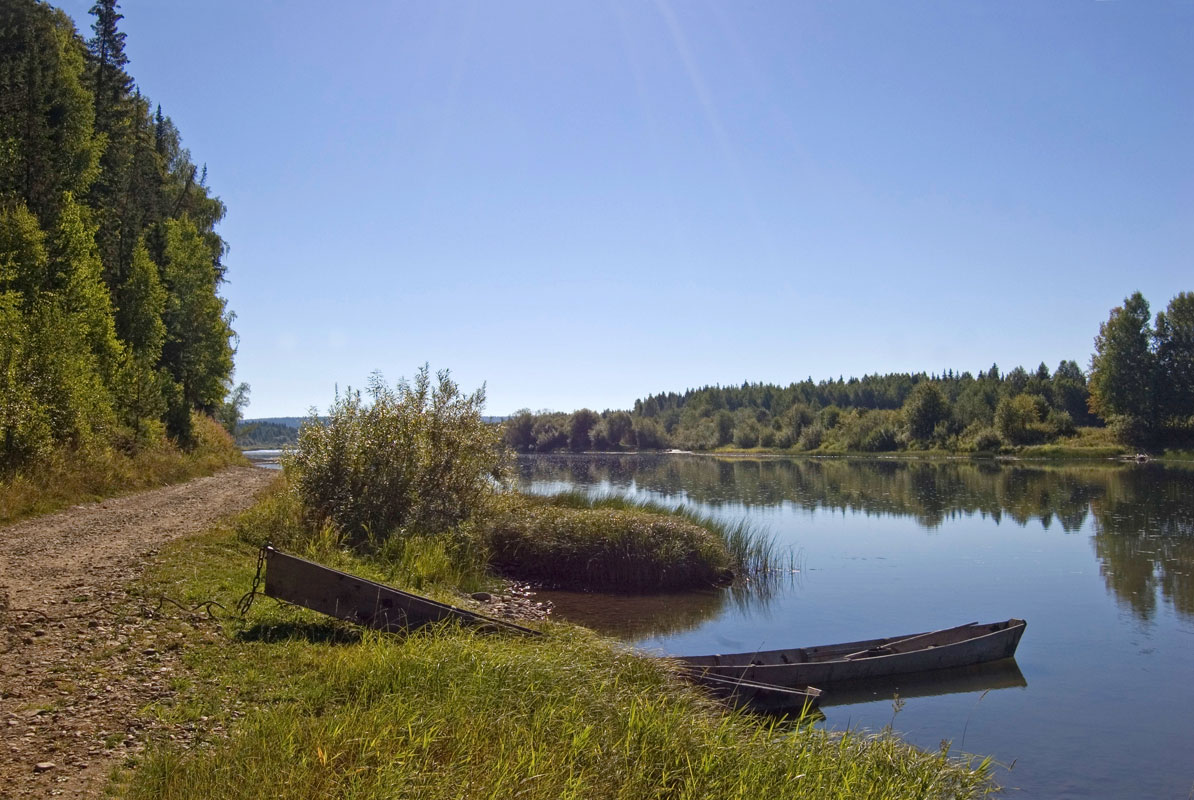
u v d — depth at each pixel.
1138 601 16.59
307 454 17.11
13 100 31.45
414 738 5.77
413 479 17.28
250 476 35.06
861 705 10.55
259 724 5.82
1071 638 13.79
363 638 8.35
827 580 19.09
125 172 42.41
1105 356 83.62
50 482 18.75
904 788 6.65
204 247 49.28
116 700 6.40
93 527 15.17
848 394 166.00
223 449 48.09
